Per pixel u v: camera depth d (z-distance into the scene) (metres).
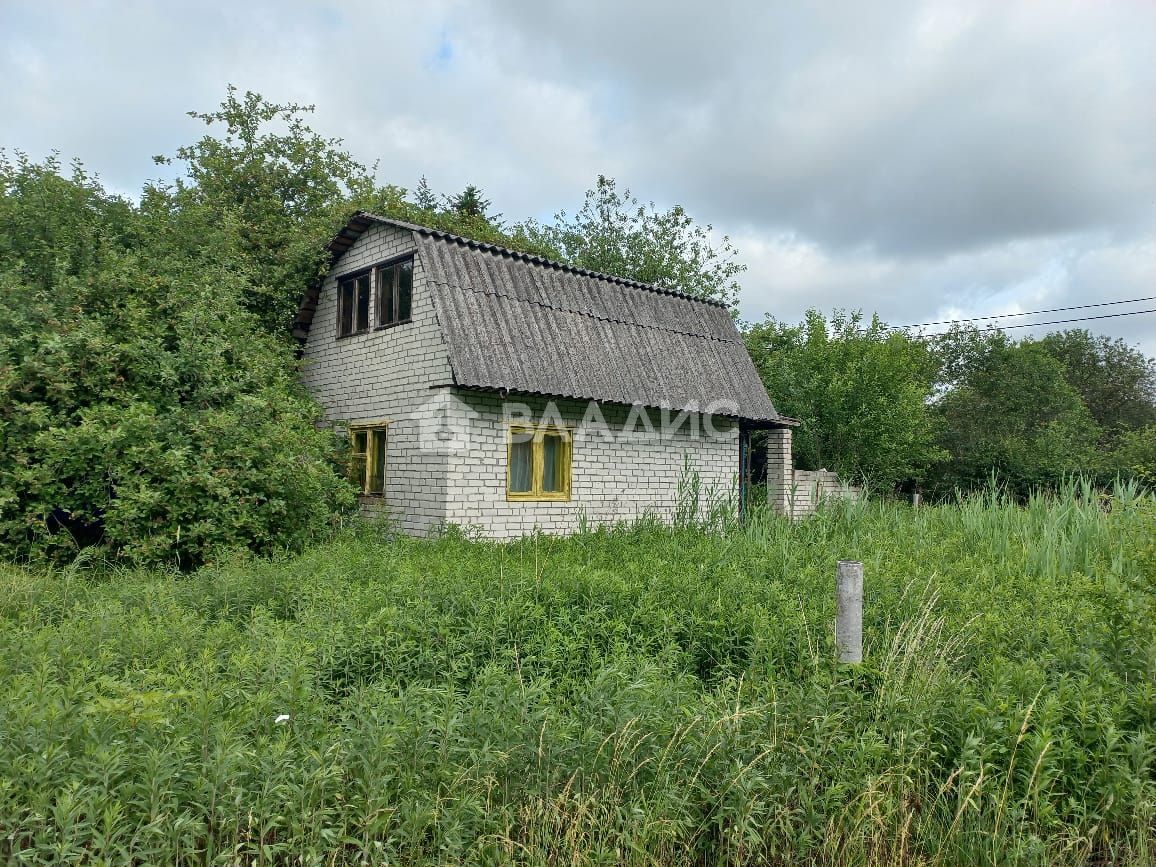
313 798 2.66
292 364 13.05
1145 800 3.23
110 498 8.38
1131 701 3.72
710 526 11.54
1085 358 41.66
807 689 3.76
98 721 2.69
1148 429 19.84
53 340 8.66
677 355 13.46
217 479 8.46
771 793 3.17
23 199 11.23
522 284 12.02
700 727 3.33
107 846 2.27
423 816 2.66
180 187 15.59
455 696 3.53
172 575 6.95
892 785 3.30
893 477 19.95
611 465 12.34
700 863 3.15
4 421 8.26
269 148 16.44
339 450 12.30
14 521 7.92
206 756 2.60
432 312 10.98
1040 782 3.19
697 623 5.16
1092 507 9.67
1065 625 5.05
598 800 3.03
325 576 6.12
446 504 10.47
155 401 9.29
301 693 3.15
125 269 10.27
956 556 8.39
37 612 5.23
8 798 2.37
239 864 2.47
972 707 3.55
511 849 2.77
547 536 10.69
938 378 33.03
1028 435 27.14
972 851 3.09
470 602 5.19
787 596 5.83
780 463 15.12
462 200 34.41
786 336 22.33
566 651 4.54
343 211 16.17
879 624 5.37
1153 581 4.75
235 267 13.03
